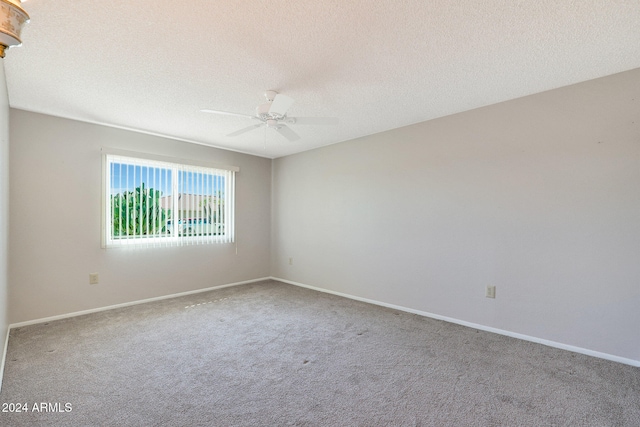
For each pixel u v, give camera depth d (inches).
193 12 63.3
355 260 164.6
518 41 74.6
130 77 93.1
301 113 125.2
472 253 122.5
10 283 115.9
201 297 164.9
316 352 99.8
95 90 102.3
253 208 205.0
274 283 200.5
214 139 165.3
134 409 69.8
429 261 135.2
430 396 75.9
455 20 66.2
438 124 132.0
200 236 176.9
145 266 154.3
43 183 124.6
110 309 141.8
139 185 152.1
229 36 72.0
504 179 114.4
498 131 115.7
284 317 133.7
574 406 72.1
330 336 112.8
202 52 79.0
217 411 69.6
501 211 115.3
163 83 97.1
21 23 46.8
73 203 132.0
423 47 77.0
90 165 136.4
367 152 159.2
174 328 119.6
